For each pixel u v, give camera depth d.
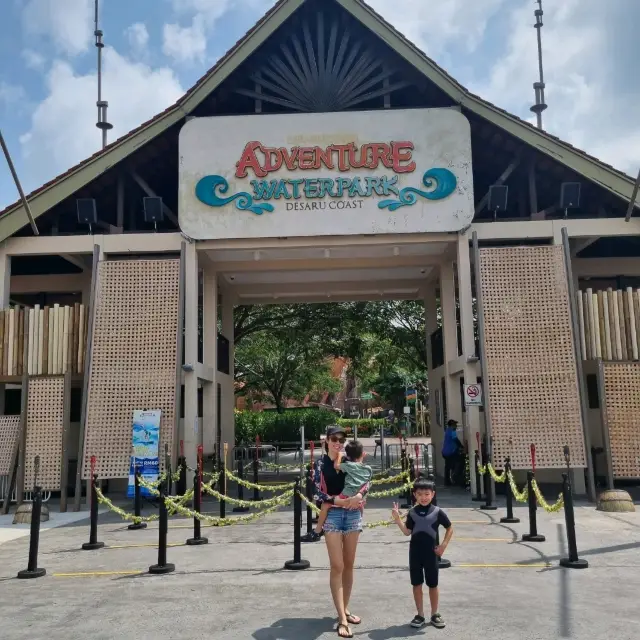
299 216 14.19
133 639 5.46
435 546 5.67
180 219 14.27
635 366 13.69
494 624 5.64
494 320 13.63
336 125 14.38
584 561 7.66
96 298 14.02
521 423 13.18
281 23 14.30
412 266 17.06
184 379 14.25
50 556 8.85
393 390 52.03
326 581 7.20
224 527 10.77
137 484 10.98
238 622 5.84
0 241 14.46
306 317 25.92
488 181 16.16
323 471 5.84
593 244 17.44
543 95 17.81
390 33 14.34
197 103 14.39
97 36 18.23
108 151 14.41
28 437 13.55
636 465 13.23
